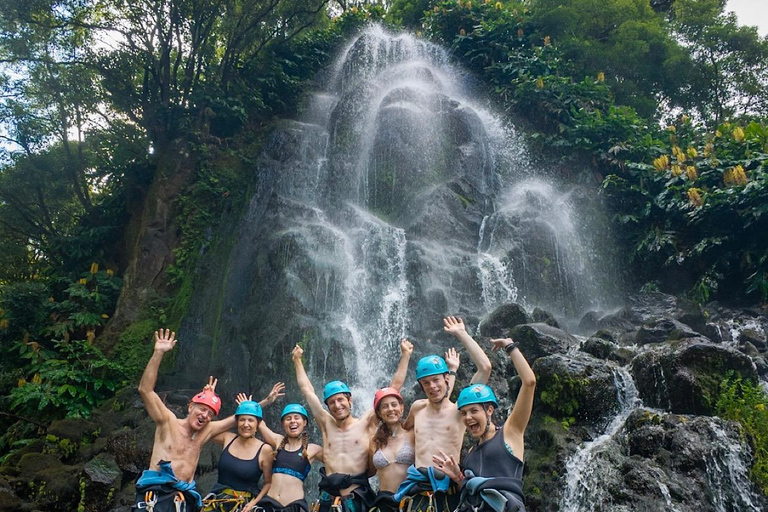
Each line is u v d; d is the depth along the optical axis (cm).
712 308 1132
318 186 1538
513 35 1839
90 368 1226
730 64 1870
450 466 448
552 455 752
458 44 1867
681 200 1262
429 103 1587
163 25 1620
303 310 1161
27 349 1353
